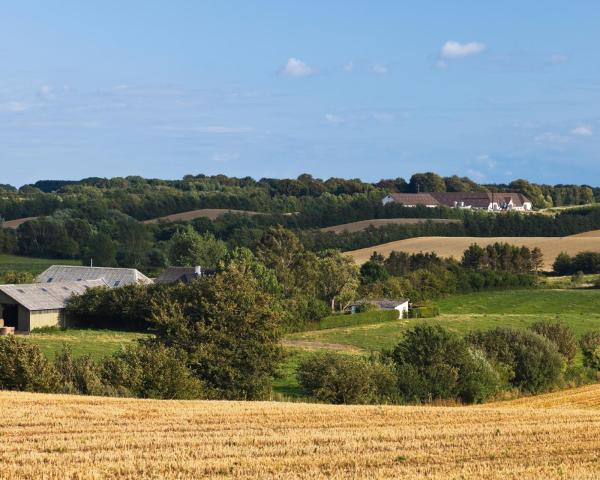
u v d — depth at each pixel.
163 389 50.28
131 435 34.19
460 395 57.44
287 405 44.50
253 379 56.25
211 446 31.91
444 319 109.12
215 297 58.41
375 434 35.19
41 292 100.56
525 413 43.12
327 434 35.03
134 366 51.41
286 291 113.00
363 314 106.38
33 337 89.00
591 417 41.78
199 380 54.19
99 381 49.88
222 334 56.66
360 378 53.81
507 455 31.42
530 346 64.12
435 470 28.56
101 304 100.12
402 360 58.75
